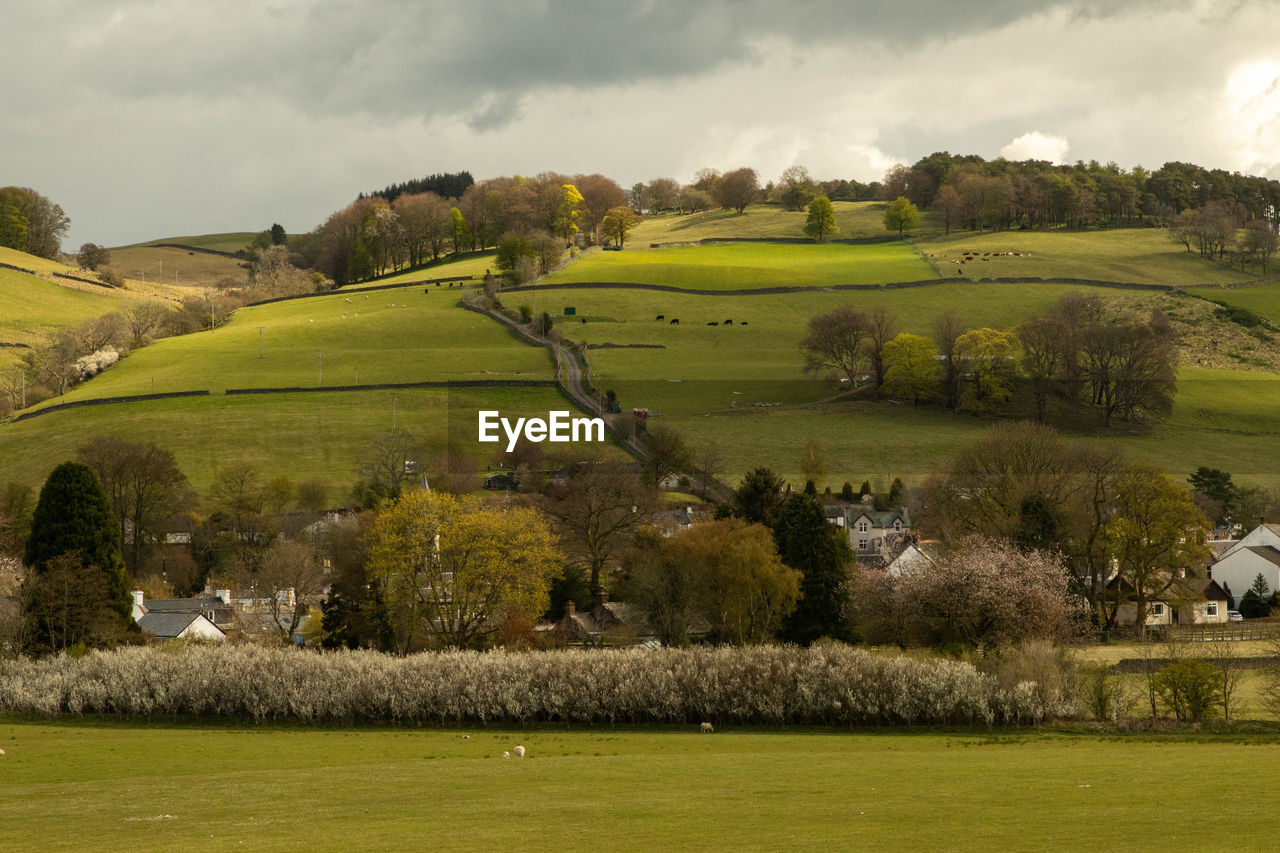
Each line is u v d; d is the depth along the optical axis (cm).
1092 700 6038
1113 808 3002
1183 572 11981
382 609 9088
